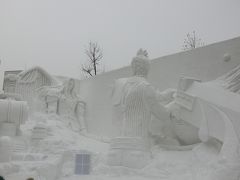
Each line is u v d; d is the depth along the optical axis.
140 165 13.80
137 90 15.30
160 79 18.20
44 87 20.58
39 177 11.48
